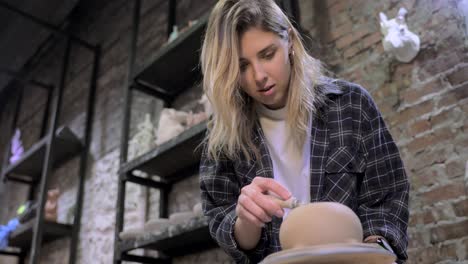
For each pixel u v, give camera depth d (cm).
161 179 221
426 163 131
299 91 88
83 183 280
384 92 147
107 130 280
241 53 82
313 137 91
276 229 88
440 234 123
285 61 84
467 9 133
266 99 87
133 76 225
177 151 190
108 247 237
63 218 287
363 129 89
